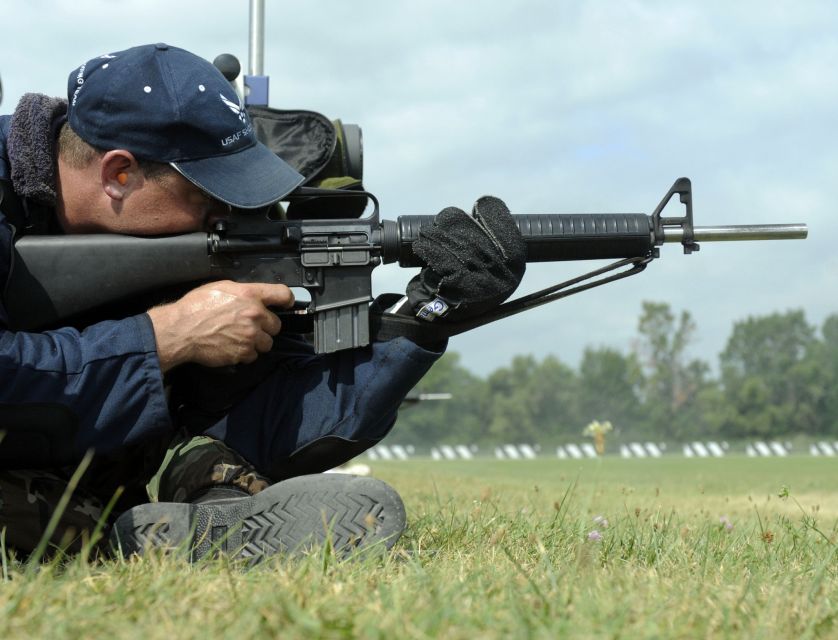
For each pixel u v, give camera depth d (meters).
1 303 3.05
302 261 3.18
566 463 42.12
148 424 2.94
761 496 9.65
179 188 3.13
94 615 1.92
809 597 2.26
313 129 4.21
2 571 2.59
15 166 3.07
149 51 3.15
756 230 3.44
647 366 130.38
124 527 2.81
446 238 3.10
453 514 4.04
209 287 3.05
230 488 3.16
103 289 3.11
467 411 138.25
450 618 1.92
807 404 128.62
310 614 1.91
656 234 3.39
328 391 3.26
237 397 3.29
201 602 2.05
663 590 2.32
